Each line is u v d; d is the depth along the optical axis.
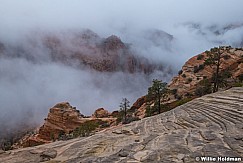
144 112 68.00
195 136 11.78
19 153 12.17
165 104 62.78
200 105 24.78
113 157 9.55
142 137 13.41
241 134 11.40
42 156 11.49
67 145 13.41
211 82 60.00
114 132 17.56
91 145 12.76
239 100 21.34
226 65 75.56
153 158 8.79
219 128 14.34
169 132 13.95
